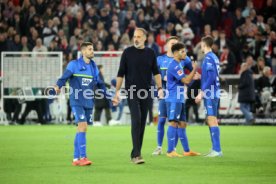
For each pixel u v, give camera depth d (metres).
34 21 70.12
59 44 67.75
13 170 26.05
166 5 72.38
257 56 65.56
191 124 61.41
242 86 59.09
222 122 61.88
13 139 42.94
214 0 69.06
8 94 63.53
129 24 69.19
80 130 27.73
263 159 30.16
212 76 31.17
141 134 28.45
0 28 70.38
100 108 60.91
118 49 67.38
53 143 39.66
